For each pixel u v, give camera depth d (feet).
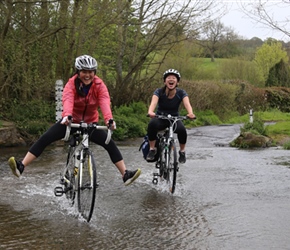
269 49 142.31
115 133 59.72
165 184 26.53
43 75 60.08
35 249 15.90
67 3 56.34
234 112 109.70
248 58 146.72
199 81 103.86
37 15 59.11
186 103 25.03
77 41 64.69
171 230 18.03
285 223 18.83
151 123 25.26
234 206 21.70
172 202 22.52
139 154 40.70
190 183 27.20
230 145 49.88
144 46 72.74
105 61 75.97
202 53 118.93
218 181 27.81
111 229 18.13
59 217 19.79
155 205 21.94
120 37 72.23
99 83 19.65
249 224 18.74
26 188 25.77
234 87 110.11
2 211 20.88
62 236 17.28
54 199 23.03
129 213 20.51
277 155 39.78
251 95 117.60
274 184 26.76
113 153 19.90
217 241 16.69
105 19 62.13
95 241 16.71
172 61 112.88
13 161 19.01
